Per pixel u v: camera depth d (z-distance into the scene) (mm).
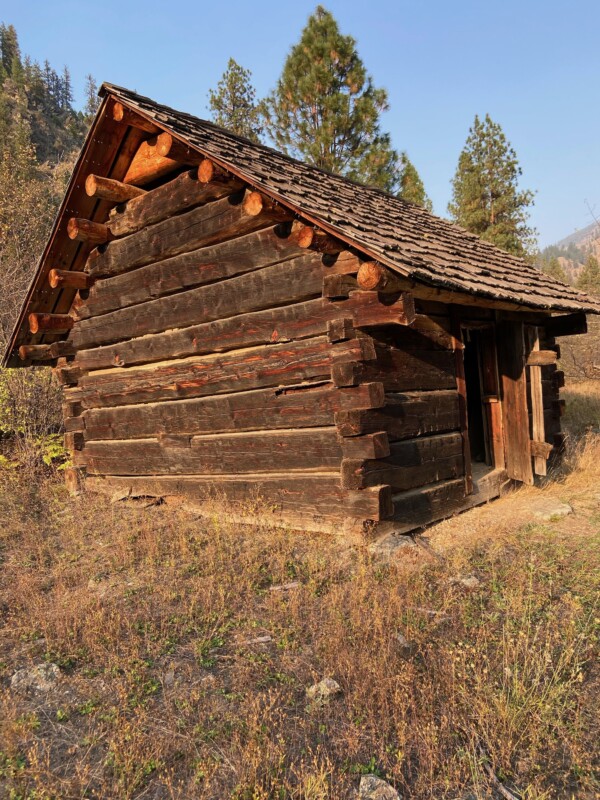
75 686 3418
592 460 8828
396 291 4809
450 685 3174
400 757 2654
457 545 5406
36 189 18609
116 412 7977
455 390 6559
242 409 6277
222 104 21781
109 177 6715
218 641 3895
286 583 4785
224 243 6121
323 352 5422
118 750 2783
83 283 7711
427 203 21312
